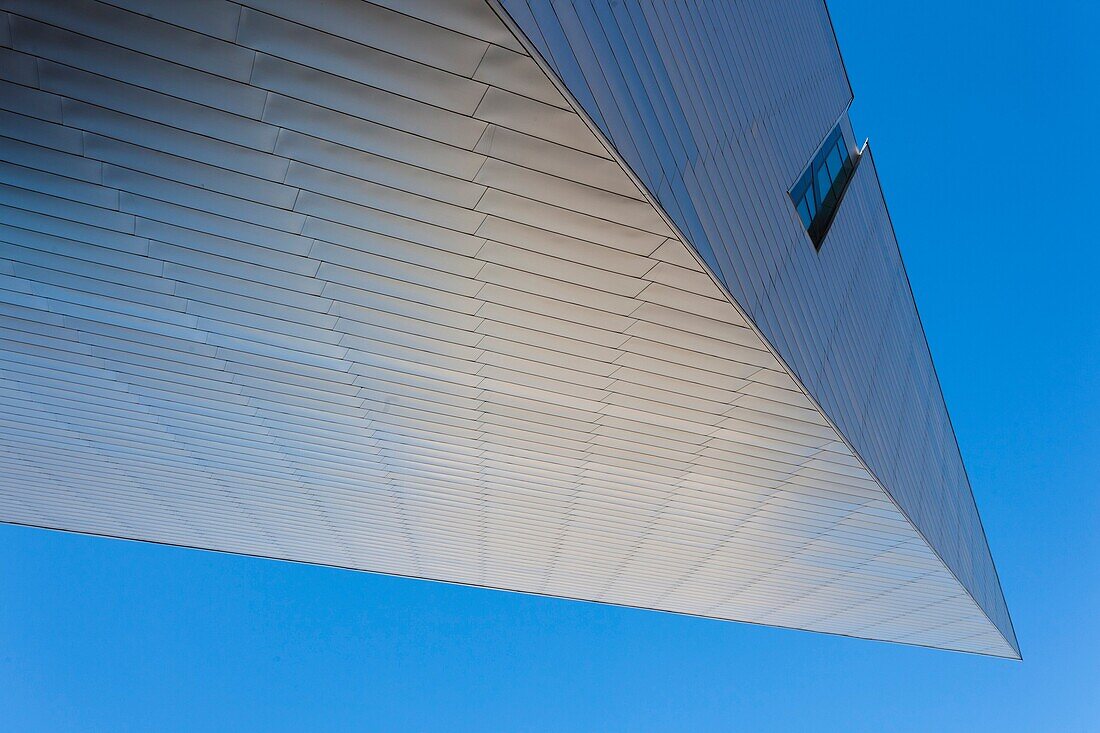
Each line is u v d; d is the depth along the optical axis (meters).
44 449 21.05
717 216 11.73
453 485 20.75
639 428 15.98
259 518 26.44
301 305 12.24
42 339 14.30
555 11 7.72
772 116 17.31
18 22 7.86
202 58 8.01
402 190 9.47
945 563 25.59
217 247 10.98
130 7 7.55
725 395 14.29
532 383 14.21
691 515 21.56
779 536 22.94
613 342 12.53
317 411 16.53
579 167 8.73
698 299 11.18
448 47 7.42
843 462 17.28
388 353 13.55
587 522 23.08
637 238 9.85
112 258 11.48
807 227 19.48
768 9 18.06
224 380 15.35
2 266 11.95
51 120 9.00
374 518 25.02
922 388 32.06
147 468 21.97
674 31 11.53
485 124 8.28
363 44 7.56
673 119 10.77
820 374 15.88
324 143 8.89
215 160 9.34
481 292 11.41
